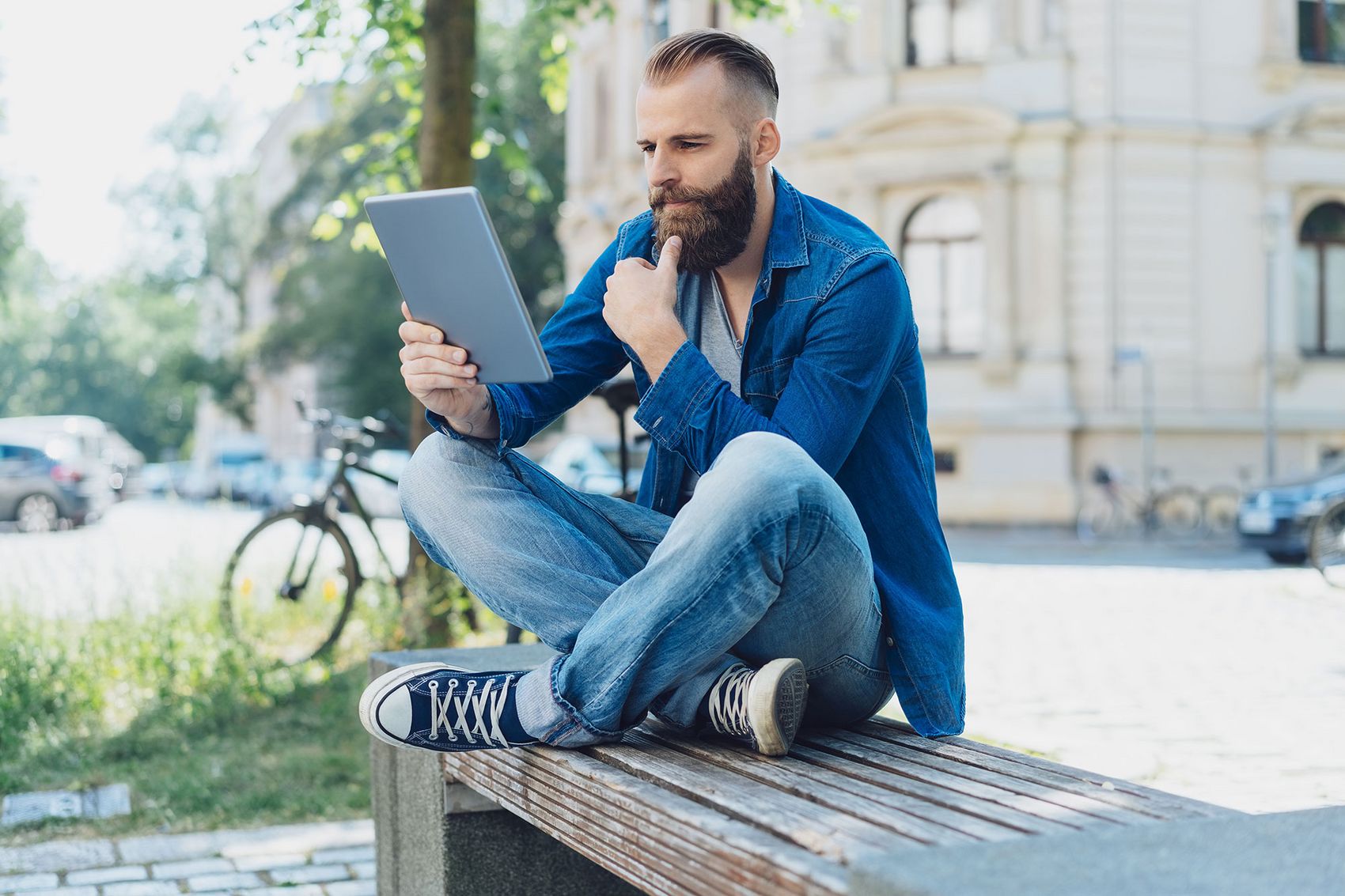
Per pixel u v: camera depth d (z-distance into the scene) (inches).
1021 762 76.2
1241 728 207.0
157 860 149.0
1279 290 844.0
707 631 77.5
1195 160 837.8
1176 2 832.9
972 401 834.8
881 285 87.5
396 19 323.3
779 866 55.2
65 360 2758.4
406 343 86.7
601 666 79.5
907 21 853.2
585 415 1074.7
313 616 288.0
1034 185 829.2
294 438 2217.0
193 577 278.2
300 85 331.9
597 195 1125.7
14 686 218.2
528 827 101.0
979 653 295.6
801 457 76.4
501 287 81.4
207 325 2581.2
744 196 87.9
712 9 853.2
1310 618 358.6
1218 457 830.5
